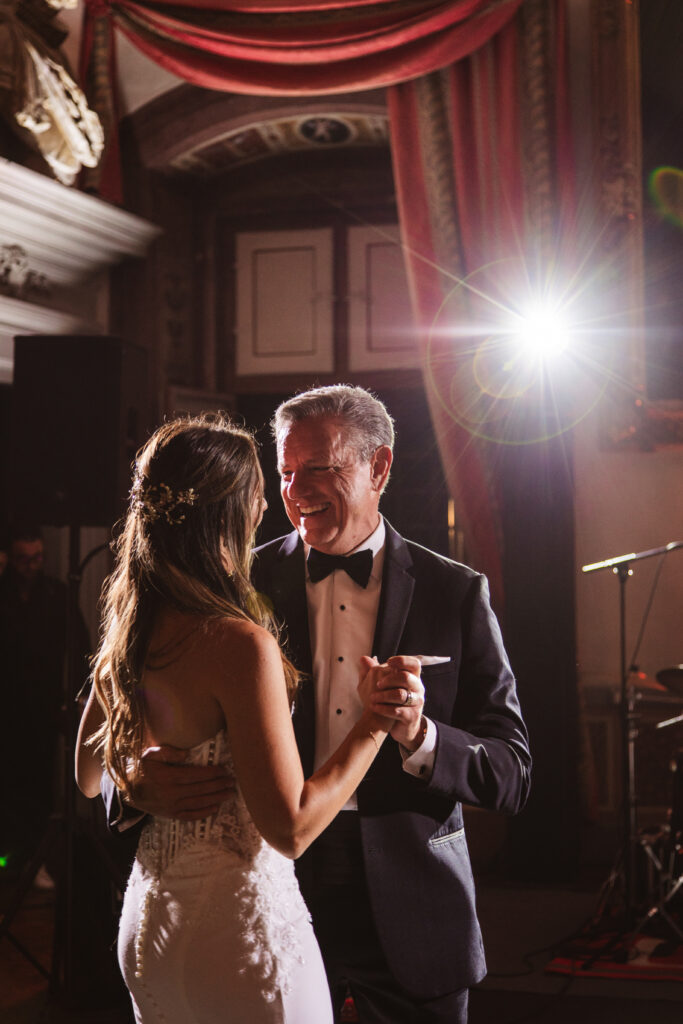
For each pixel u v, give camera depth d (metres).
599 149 5.65
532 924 4.85
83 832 3.92
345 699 2.11
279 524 6.76
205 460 1.74
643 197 5.71
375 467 2.13
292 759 1.58
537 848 5.57
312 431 2.07
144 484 1.76
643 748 5.87
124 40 6.59
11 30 5.82
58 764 6.07
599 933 4.57
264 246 6.96
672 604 5.77
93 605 6.45
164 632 1.67
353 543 2.13
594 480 5.82
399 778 2.01
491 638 2.12
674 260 5.67
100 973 3.85
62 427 4.35
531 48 5.71
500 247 5.77
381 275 6.79
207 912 1.59
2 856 5.36
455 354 5.83
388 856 1.98
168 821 1.66
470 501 5.76
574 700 5.68
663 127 5.68
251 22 5.90
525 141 5.75
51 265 6.23
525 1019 3.72
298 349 6.88
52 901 5.29
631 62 5.63
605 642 5.86
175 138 6.56
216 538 1.74
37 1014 3.78
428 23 5.66
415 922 1.98
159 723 1.67
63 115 5.86
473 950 2.03
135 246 6.59
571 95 5.80
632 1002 3.88
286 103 6.30
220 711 1.64
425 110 5.94
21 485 4.36
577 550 5.84
